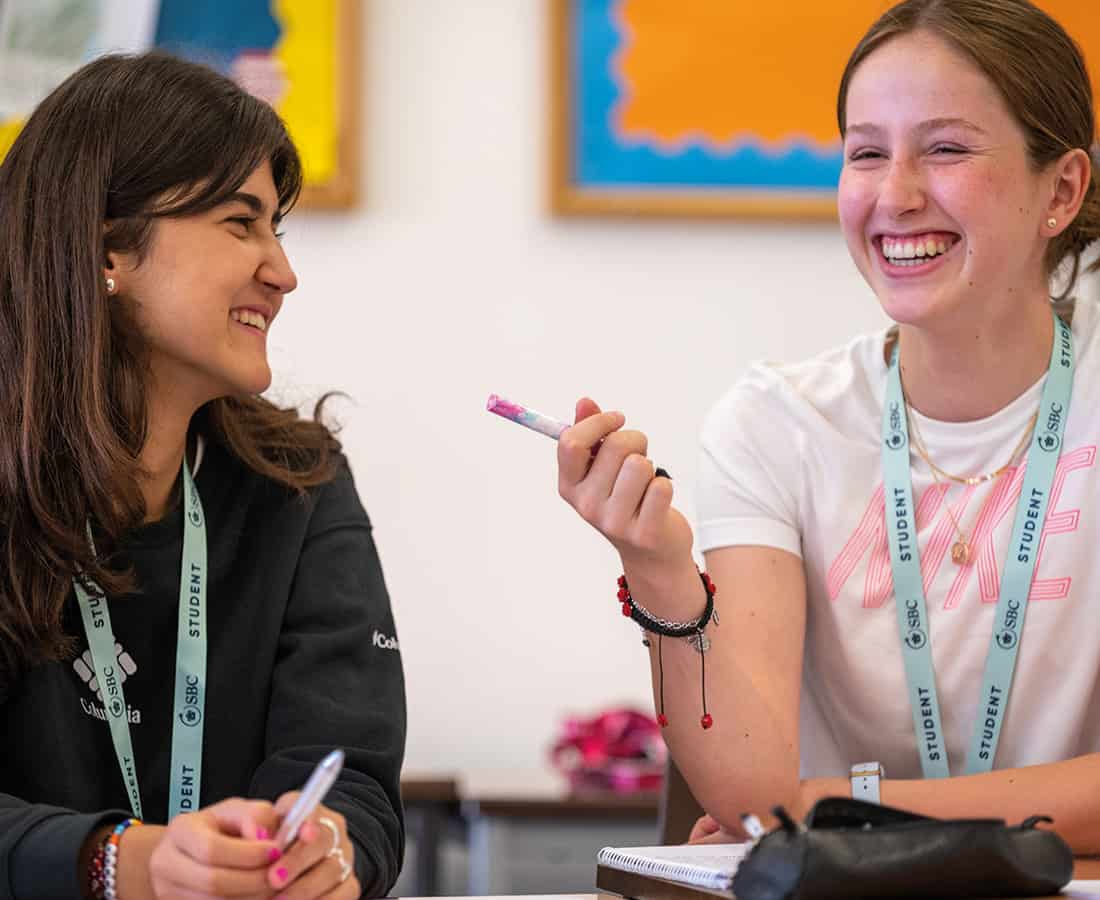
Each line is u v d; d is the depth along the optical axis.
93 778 1.64
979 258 1.74
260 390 1.70
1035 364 1.86
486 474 3.99
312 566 1.79
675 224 4.04
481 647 3.97
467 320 4.00
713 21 4.04
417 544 3.98
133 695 1.69
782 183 4.04
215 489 1.80
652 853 1.41
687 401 4.02
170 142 1.62
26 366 1.62
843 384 1.96
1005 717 1.85
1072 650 1.83
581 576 3.99
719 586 1.86
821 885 1.10
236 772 1.70
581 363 4.02
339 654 1.73
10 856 1.30
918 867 1.11
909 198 1.73
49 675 1.63
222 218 1.65
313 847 1.25
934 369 1.86
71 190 1.62
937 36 1.74
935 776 1.86
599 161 4.03
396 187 4.02
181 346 1.64
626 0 4.04
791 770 1.71
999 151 1.72
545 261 4.02
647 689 3.98
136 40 3.94
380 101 4.03
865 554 1.89
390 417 3.98
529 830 3.13
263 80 3.95
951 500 1.88
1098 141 1.92
